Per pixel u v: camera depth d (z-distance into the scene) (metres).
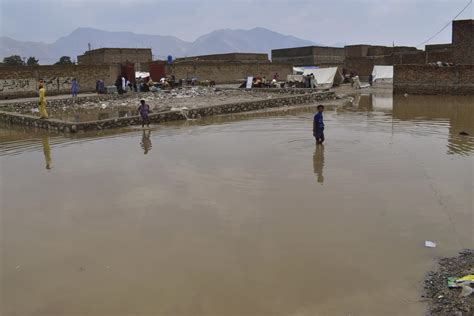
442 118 20.59
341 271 6.38
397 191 9.68
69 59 60.06
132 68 37.72
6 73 31.69
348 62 50.75
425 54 44.41
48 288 6.19
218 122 21.12
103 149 15.09
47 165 13.02
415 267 6.44
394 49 53.06
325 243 7.26
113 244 7.47
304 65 56.44
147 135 17.78
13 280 6.43
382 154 13.13
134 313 5.56
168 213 8.74
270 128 18.69
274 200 9.29
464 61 33.69
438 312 5.34
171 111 22.20
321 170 11.47
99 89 34.06
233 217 8.44
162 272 6.50
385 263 6.57
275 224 8.06
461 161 12.13
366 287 5.96
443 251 6.90
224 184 10.48
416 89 32.25
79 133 18.88
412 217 8.23
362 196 9.41
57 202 9.62
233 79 48.62
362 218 8.23
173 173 11.55
